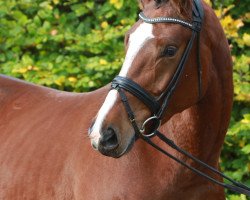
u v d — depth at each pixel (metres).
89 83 8.20
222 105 5.33
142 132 4.88
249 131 7.69
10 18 9.07
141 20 4.92
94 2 8.88
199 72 5.04
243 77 7.80
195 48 5.00
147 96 4.83
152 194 5.27
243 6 8.20
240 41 7.89
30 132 6.03
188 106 5.07
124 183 5.30
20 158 5.94
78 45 8.35
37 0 9.02
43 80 8.22
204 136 5.26
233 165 7.89
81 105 5.95
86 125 5.70
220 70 5.27
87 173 5.48
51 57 8.67
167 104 4.91
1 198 5.93
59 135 5.84
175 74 4.89
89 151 5.53
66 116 5.94
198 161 5.14
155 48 4.80
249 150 7.47
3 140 6.15
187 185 5.30
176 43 4.84
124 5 8.55
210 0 7.81
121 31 8.32
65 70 8.37
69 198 5.64
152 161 5.28
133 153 5.32
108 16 8.55
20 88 6.47
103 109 4.80
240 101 7.95
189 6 4.97
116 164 5.36
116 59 8.26
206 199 5.42
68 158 5.67
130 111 4.80
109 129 4.74
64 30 8.73
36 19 8.68
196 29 4.97
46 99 6.27
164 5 4.90
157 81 4.84
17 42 8.67
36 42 8.55
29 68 8.36
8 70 8.44
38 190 5.75
